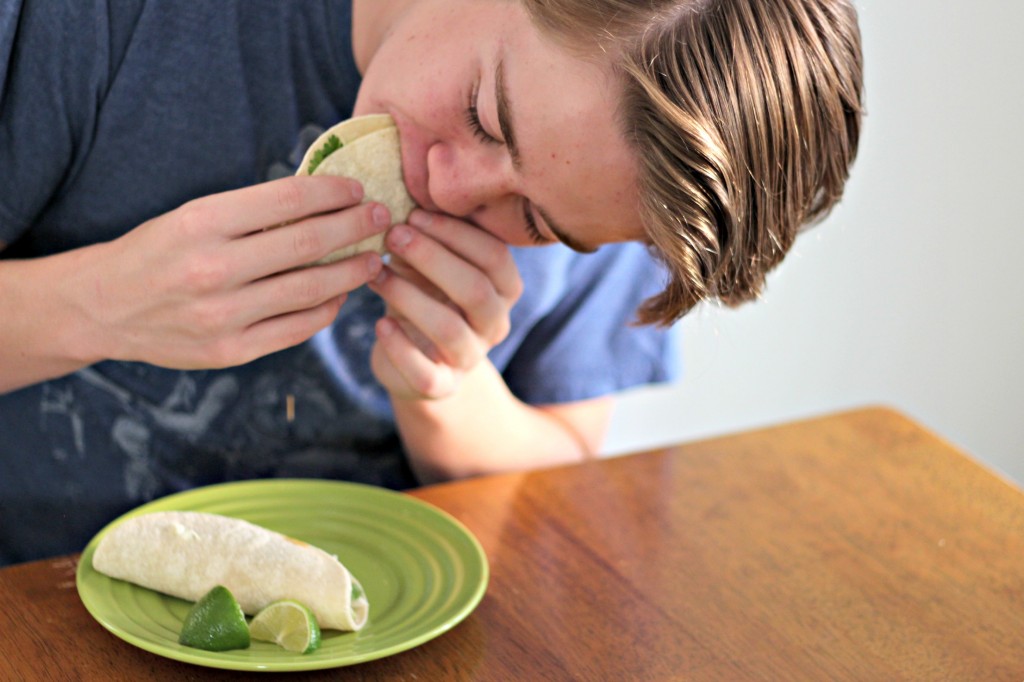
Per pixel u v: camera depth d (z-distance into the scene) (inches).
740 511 44.3
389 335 43.4
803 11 35.9
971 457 48.9
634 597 39.5
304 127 45.2
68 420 46.9
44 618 36.6
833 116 36.8
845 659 37.6
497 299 42.6
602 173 36.2
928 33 69.9
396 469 51.6
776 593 40.2
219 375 47.4
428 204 41.1
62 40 42.1
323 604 36.3
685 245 35.6
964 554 42.9
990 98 72.8
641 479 45.9
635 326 40.3
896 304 77.2
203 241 37.8
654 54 34.8
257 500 42.1
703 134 34.5
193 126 44.2
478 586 38.0
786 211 36.9
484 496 44.1
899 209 74.4
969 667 37.7
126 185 44.7
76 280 39.8
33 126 42.9
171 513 38.6
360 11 43.0
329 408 49.2
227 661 34.4
